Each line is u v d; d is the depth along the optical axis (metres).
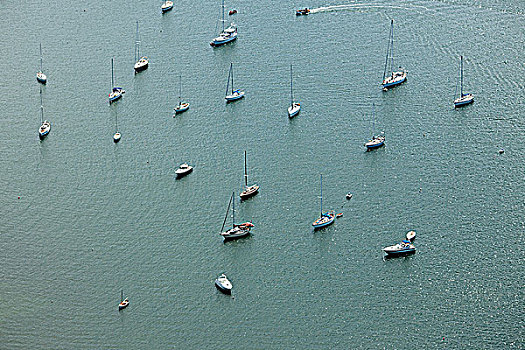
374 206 183.88
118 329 157.88
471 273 165.62
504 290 161.25
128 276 169.25
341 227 178.50
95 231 181.62
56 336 157.25
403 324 155.62
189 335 155.88
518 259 168.12
